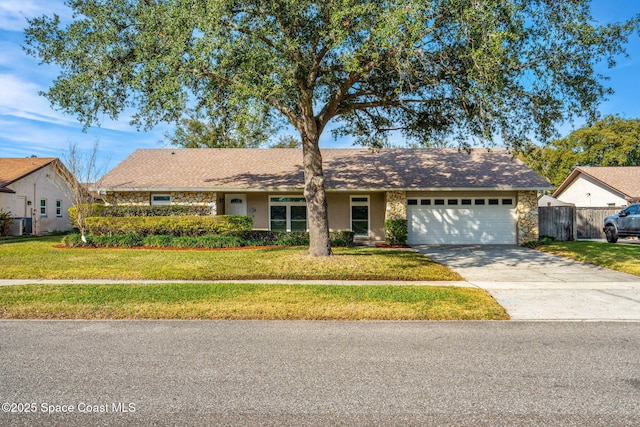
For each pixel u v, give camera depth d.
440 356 5.14
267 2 9.52
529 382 4.33
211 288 9.01
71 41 11.12
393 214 19.08
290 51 10.02
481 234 19.53
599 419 3.54
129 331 6.23
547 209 20.88
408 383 4.29
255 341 5.75
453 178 19.48
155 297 8.11
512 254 15.83
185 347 5.47
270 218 20.55
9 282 9.96
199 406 3.77
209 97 11.22
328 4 9.49
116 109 12.23
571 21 9.72
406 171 20.38
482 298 8.27
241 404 3.80
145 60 10.93
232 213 20.55
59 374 4.51
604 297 8.70
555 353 5.28
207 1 9.02
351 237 18.25
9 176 23.78
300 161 21.81
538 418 3.56
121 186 18.61
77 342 5.67
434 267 12.06
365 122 15.17
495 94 10.06
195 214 18.70
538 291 9.29
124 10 11.02
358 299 8.08
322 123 12.76
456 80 11.38
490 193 19.48
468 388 4.17
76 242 16.44
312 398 3.93
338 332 6.22
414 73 10.68
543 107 11.17
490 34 8.66
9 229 22.61
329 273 10.92
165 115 12.80
